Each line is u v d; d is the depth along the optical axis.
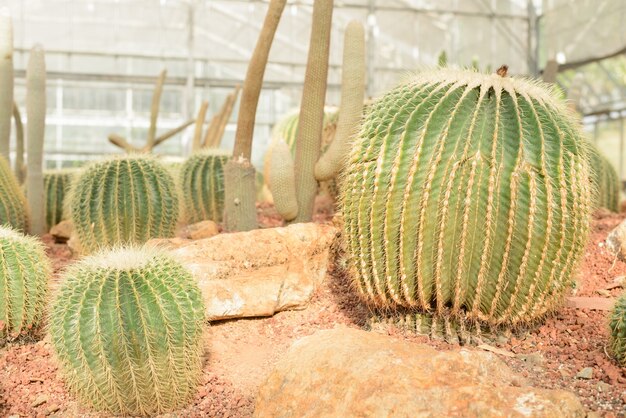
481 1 20.77
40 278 4.16
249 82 4.89
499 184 3.36
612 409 2.90
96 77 21.52
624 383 3.12
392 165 3.49
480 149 3.39
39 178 6.09
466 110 3.48
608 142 19.88
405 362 2.81
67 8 21.00
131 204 5.32
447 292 3.57
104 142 21.94
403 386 2.69
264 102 22.42
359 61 4.70
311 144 4.95
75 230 5.50
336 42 21.73
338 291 4.60
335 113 6.25
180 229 6.43
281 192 4.89
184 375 3.31
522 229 3.38
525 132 3.42
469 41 21.11
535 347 3.59
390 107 3.61
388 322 3.85
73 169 7.66
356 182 3.66
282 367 3.04
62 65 21.56
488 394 2.61
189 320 3.30
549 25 19.86
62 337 3.23
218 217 6.62
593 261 4.85
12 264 4.04
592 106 19.70
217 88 22.20
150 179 5.45
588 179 3.66
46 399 3.45
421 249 3.47
